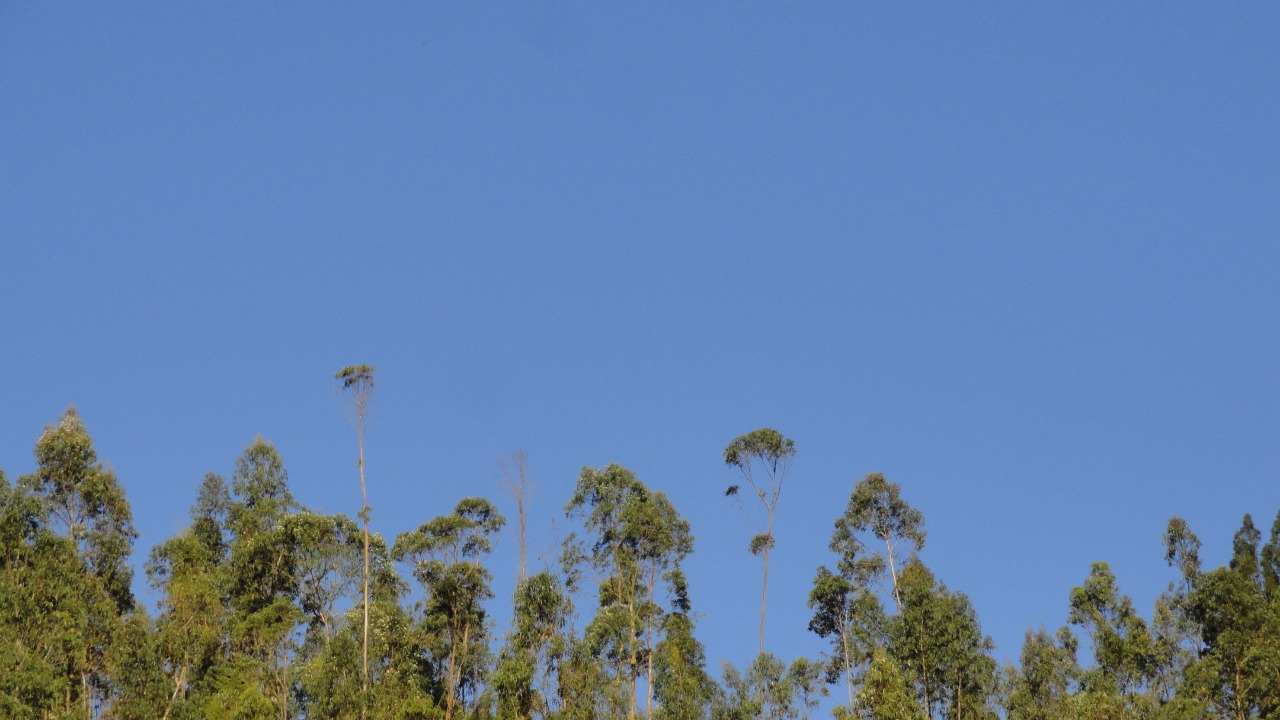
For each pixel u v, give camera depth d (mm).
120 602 51719
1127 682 50531
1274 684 46500
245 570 51656
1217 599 50219
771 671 50219
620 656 49312
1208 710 46750
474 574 51219
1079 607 53125
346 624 49750
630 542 52812
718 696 49219
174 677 46844
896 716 45656
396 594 51625
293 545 52156
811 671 50875
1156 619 51656
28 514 50250
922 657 49812
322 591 51500
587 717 46156
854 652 52156
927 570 53062
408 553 51625
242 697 45688
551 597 49812
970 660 49688
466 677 49844
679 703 47500
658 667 49156
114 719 43969
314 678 46188
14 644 43625
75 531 53062
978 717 48594
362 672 47031
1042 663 50094
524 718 46656
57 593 46656
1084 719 46812
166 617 49031
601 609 50562
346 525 53250
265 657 48969
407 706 46219
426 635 49938
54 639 44594
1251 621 49000
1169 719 46031
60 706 43312
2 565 48125
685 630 50844
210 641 48531
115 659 45344
